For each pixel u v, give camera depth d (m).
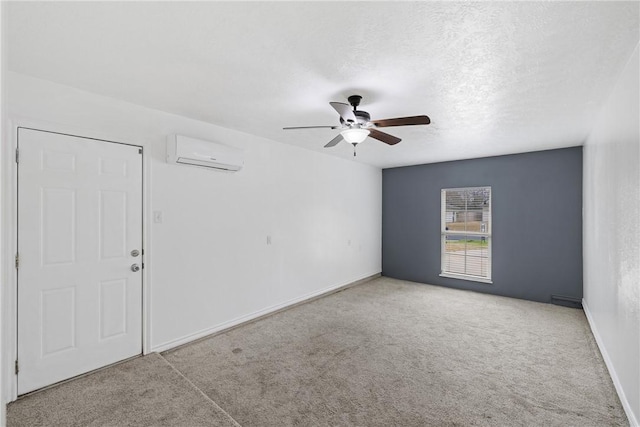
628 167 2.06
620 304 2.28
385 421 2.03
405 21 1.60
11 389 2.15
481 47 1.84
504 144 4.22
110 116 2.63
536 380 2.50
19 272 2.20
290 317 3.95
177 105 2.82
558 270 4.51
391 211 6.22
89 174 2.53
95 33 1.71
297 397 2.28
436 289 5.36
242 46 1.85
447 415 2.09
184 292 3.14
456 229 5.49
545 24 1.62
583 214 4.24
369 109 2.88
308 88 2.44
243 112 3.00
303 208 4.57
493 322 3.79
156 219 2.93
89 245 2.53
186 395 2.26
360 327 3.62
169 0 1.44
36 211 2.27
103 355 2.61
